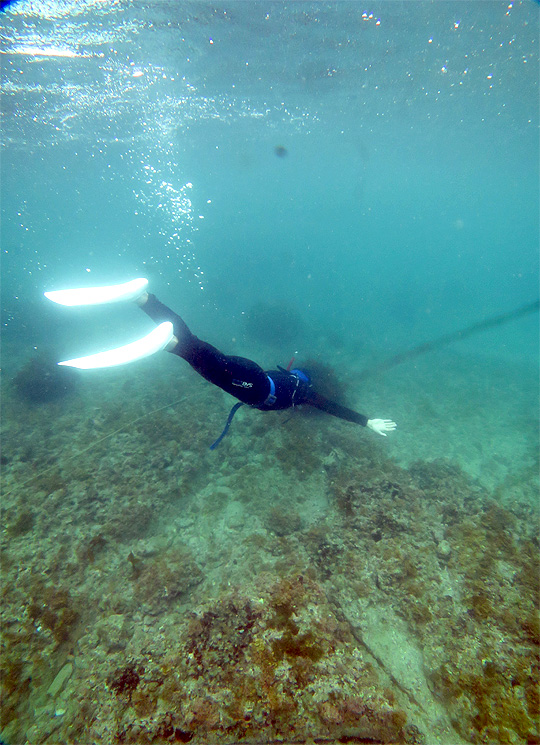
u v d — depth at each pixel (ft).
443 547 13.89
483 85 41.75
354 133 63.31
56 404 28.25
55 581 13.21
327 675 8.73
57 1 26.05
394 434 25.16
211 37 31.24
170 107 46.96
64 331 51.37
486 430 26.30
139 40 31.32
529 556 13.57
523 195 150.51
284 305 65.05
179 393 29.19
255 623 9.73
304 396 10.36
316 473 19.40
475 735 8.66
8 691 9.75
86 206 148.97
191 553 14.32
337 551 13.91
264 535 15.34
